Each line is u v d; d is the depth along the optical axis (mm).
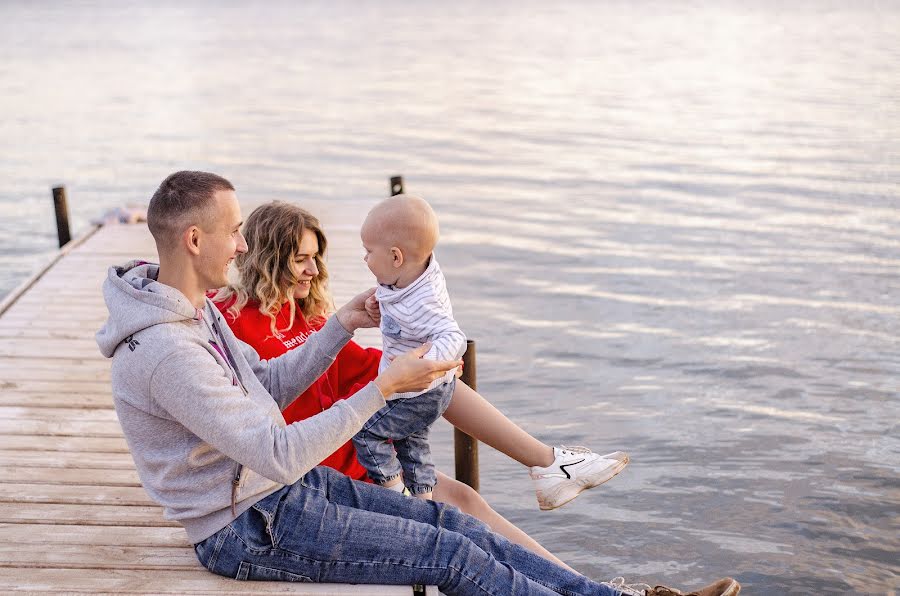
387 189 17188
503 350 9141
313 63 41062
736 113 26125
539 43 50750
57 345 6180
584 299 10695
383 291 3562
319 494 3090
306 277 4078
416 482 3785
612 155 20312
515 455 3834
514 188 17047
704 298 10711
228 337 3166
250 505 3010
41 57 42750
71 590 3119
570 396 8086
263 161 19953
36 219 14852
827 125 23547
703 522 6188
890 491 6547
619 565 5734
